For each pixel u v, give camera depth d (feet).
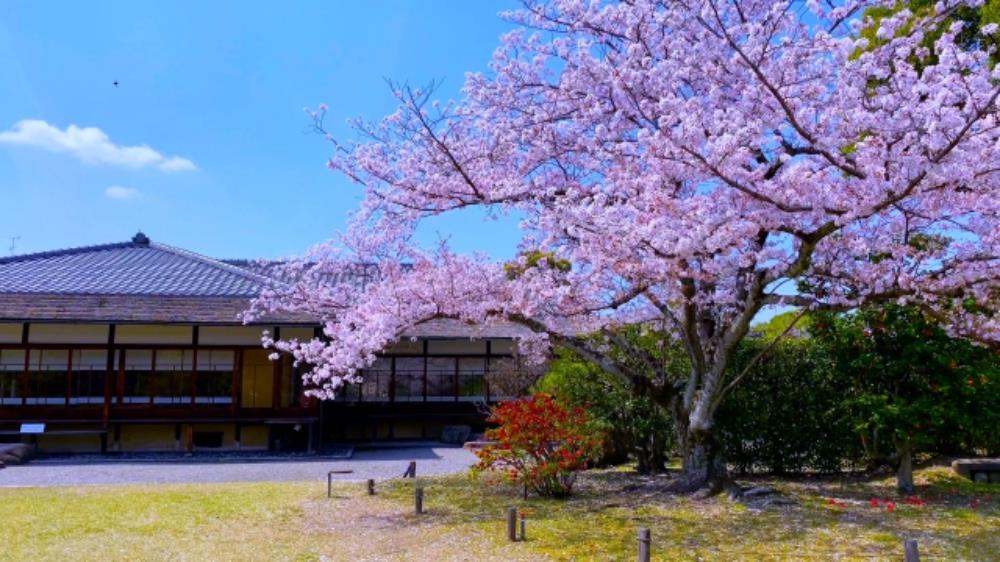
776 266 22.67
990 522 22.91
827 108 21.08
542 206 25.46
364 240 30.01
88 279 57.62
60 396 53.47
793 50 21.68
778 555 19.44
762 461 34.01
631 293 27.20
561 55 27.40
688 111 20.44
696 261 23.39
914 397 27.96
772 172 23.66
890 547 20.03
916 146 18.56
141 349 54.75
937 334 27.17
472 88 28.32
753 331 37.11
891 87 20.79
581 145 26.63
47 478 40.73
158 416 53.36
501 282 27.30
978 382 26.45
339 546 22.33
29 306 51.31
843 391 32.07
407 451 55.42
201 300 54.80
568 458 28.58
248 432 56.90
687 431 29.01
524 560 19.79
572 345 30.35
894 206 21.98
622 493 29.55
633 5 25.84
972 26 29.60
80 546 22.47
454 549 21.39
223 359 56.03
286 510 28.37
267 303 42.32
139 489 34.09
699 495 27.30
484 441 54.70
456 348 65.21
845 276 24.72
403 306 26.58
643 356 30.68
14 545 22.61
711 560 19.13
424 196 27.68
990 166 18.16
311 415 54.80
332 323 29.04
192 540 23.30
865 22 25.41
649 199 20.79
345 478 39.75
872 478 32.35
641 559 18.35
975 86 17.33
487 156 27.48
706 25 21.71
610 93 25.68
